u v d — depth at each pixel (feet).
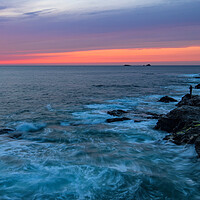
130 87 152.05
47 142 37.63
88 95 109.81
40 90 132.77
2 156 29.01
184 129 37.70
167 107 74.02
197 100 54.19
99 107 75.56
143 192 19.88
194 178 22.93
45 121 54.95
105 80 225.97
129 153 30.91
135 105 78.79
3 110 70.49
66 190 19.76
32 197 18.63
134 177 22.71
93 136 41.24
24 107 76.18
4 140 38.09
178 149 32.22
